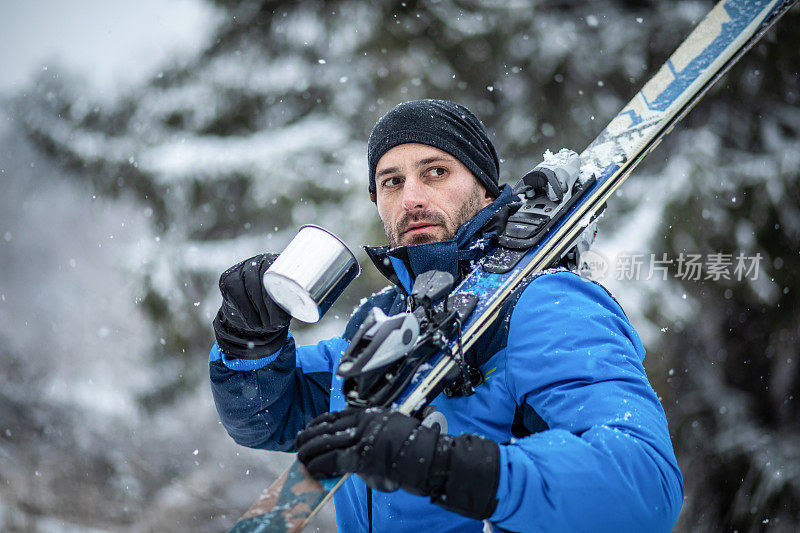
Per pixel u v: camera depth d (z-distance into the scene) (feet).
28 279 46.44
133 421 26.16
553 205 4.37
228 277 4.41
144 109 21.76
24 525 23.38
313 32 20.83
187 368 20.35
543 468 3.11
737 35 5.27
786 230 16.53
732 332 17.11
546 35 18.72
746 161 16.97
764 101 17.30
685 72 5.22
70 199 44.39
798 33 16.70
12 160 43.34
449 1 19.07
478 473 3.04
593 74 18.42
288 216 19.04
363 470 3.06
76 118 22.63
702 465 16.93
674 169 16.85
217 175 19.84
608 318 3.80
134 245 20.54
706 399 17.25
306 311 4.07
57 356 38.34
